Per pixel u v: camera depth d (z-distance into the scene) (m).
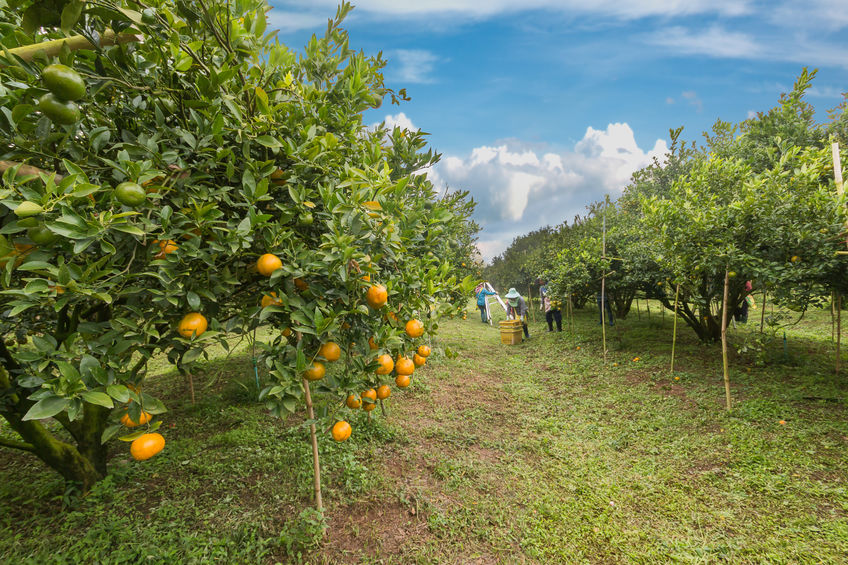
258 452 4.05
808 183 4.82
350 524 3.13
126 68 1.77
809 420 4.54
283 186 2.11
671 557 2.85
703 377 6.31
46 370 1.59
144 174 1.51
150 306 1.86
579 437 4.85
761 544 2.90
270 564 2.68
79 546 2.67
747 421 4.70
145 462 3.86
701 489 3.61
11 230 1.27
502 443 4.69
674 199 6.16
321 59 2.96
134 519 3.02
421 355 2.63
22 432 3.14
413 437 4.67
